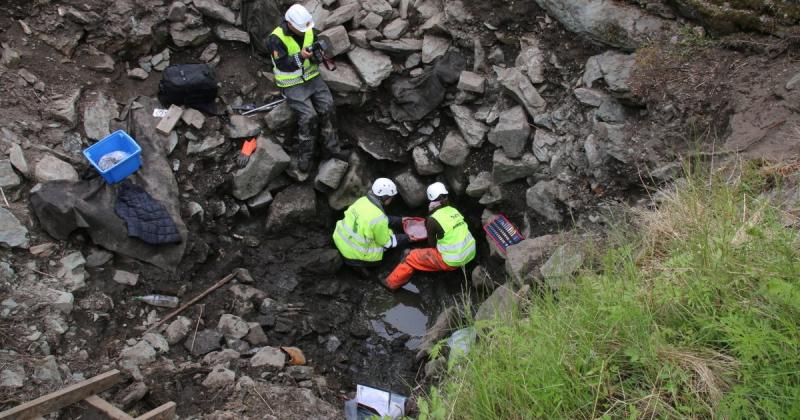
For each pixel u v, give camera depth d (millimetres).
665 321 3777
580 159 6336
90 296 5359
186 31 6961
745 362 3268
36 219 5422
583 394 3543
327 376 5996
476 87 6961
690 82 5773
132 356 5047
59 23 6355
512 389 3633
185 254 6148
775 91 5277
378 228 6781
